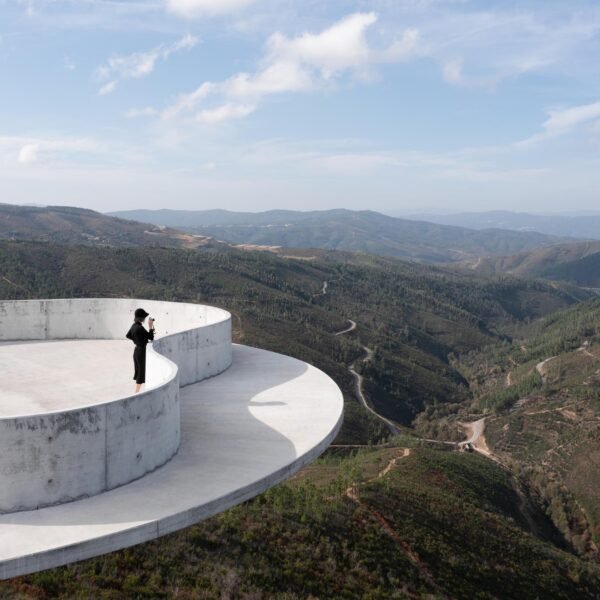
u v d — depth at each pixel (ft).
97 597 44.50
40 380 42.39
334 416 38.78
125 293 374.63
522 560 107.96
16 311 60.90
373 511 99.55
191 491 27.04
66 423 25.48
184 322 62.80
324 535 80.18
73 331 62.75
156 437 29.81
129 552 53.11
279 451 32.32
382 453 175.83
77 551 21.99
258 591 56.24
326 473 137.08
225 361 53.62
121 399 27.58
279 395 44.19
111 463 27.22
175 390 32.42
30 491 24.95
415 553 89.35
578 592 105.60
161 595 48.55
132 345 58.18
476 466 199.82
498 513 143.54
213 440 34.09
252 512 77.87
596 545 189.88
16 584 42.91
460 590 84.79
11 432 24.43
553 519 201.46
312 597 60.39
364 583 71.46
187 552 58.29
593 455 254.27
